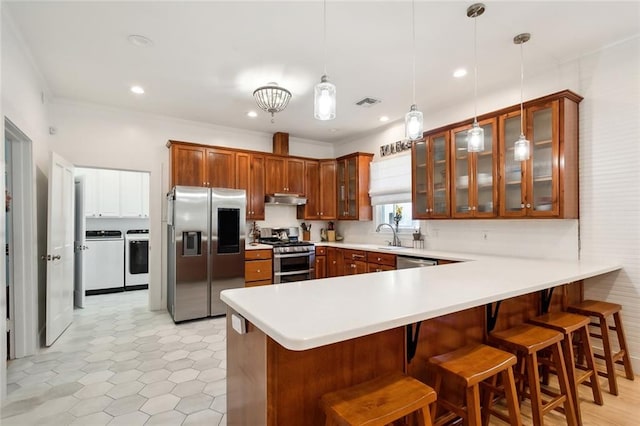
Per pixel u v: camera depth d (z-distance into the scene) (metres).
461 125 3.46
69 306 3.63
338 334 1.06
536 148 2.90
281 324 1.12
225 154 4.70
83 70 3.09
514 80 3.31
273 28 2.43
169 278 4.23
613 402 2.16
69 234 3.62
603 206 2.71
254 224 5.24
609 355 2.29
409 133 2.04
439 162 3.74
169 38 2.56
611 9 2.21
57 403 2.12
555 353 1.87
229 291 1.64
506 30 2.46
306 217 5.47
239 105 4.02
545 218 2.82
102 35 2.52
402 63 2.96
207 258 4.02
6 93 2.26
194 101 3.89
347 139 5.70
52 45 2.65
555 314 2.22
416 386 1.27
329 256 5.11
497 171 3.15
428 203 3.81
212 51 2.75
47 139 3.62
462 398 1.88
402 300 1.45
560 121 2.73
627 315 2.59
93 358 2.79
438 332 1.76
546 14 2.27
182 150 4.37
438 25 2.38
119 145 4.19
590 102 2.79
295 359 1.28
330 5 2.16
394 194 4.65
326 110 1.80
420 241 4.30
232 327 1.57
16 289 2.81
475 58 2.88
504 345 1.78
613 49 2.66
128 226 5.90
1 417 1.97
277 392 1.23
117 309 4.39
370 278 1.97
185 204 3.90
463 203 3.50
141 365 2.66
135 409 2.06
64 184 3.45
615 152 2.65
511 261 2.83
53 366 2.64
